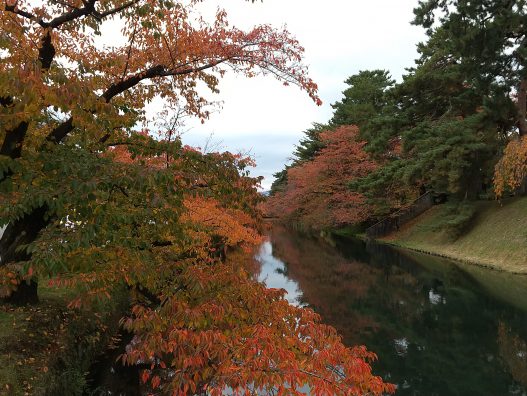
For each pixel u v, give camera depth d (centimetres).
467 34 1928
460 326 1211
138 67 739
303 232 4762
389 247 2972
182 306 441
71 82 436
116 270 533
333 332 432
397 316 1326
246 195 630
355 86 4200
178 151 627
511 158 2008
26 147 638
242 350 359
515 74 2112
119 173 513
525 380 859
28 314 754
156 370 789
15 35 539
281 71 688
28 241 662
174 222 621
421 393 808
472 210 2477
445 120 2467
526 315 1288
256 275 2011
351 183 3312
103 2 643
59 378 643
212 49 696
